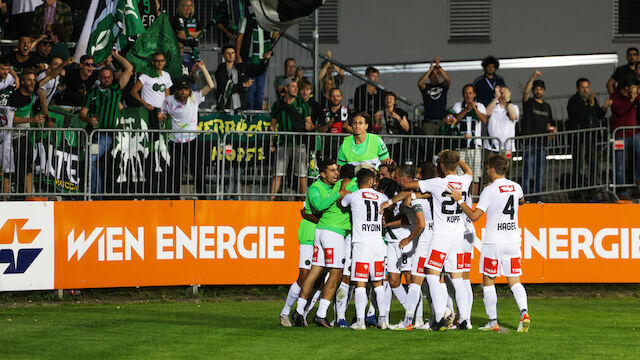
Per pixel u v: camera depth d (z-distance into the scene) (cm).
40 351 2672
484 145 4509
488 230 3206
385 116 4875
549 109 5053
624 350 2781
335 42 6700
